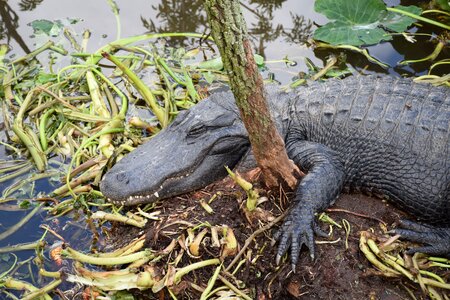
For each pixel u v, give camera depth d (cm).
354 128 500
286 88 587
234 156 509
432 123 484
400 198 490
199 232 454
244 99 395
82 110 605
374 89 514
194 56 686
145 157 509
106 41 716
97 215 487
